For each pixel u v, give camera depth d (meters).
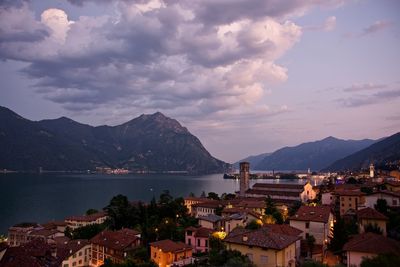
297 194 194.62
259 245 60.94
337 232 77.31
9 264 68.62
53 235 154.25
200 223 124.94
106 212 176.25
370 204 113.31
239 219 112.75
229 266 57.19
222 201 182.12
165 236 118.06
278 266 59.50
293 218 92.62
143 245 113.50
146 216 147.25
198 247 107.44
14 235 160.62
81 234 144.25
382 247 55.09
